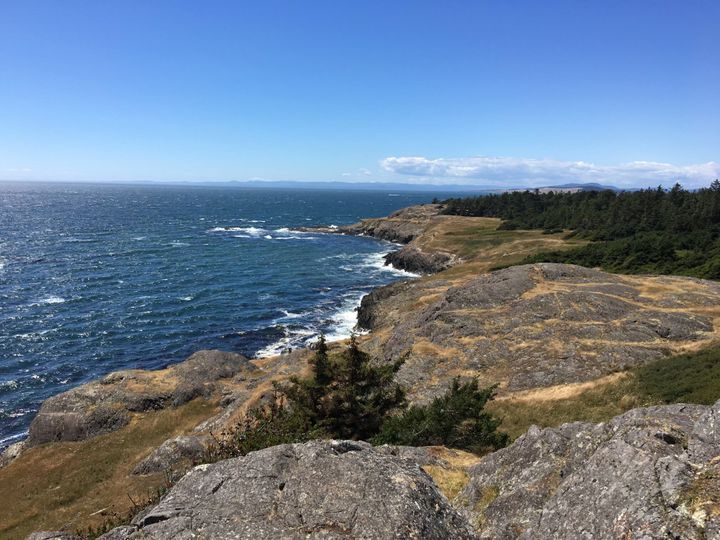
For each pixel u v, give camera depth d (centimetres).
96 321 5669
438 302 4462
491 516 947
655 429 824
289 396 2111
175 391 3494
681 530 580
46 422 3197
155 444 2906
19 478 2692
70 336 5200
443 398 2097
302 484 800
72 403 3303
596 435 974
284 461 866
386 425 1906
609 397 2472
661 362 2752
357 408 1962
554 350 3166
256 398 3012
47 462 2848
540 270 4584
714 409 796
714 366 2409
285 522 718
